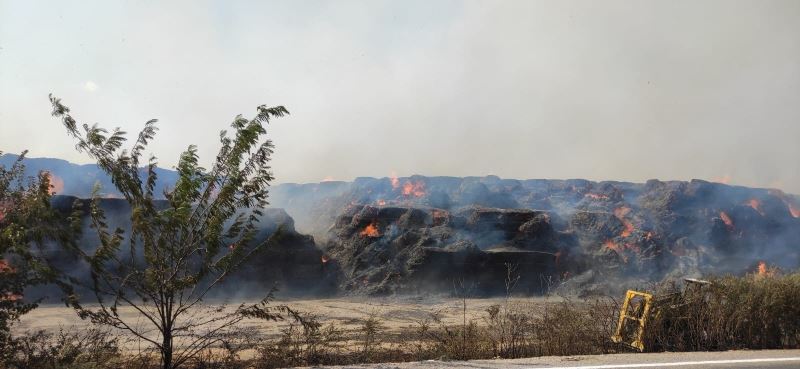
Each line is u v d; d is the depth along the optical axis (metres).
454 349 9.37
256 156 7.58
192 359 9.12
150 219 7.10
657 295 10.28
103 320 7.16
